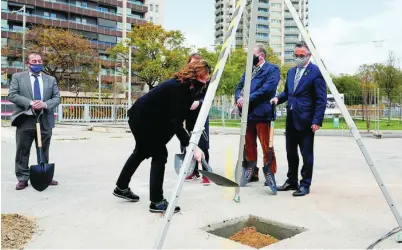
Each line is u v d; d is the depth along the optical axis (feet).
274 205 13.48
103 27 219.41
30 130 15.80
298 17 10.96
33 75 16.10
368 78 91.15
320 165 23.02
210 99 8.89
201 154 10.67
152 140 12.60
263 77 17.01
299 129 15.10
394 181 17.92
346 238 10.15
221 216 12.15
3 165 22.31
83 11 210.38
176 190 8.18
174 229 10.87
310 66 15.16
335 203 13.73
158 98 12.32
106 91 151.64
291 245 9.65
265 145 17.24
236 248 9.46
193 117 17.12
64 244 9.70
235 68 126.41
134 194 14.14
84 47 137.08
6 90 148.97
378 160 25.58
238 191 13.87
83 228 10.96
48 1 196.75
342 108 10.32
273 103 16.35
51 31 135.54
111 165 22.59
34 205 13.38
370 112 56.90
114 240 10.00
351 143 39.14
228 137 47.65
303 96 15.12
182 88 12.13
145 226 11.17
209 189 16.05
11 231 10.20
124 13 228.84
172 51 135.95
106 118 91.81
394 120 88.89
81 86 145.79
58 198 14.42
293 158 15.93
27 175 16.20
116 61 158.10
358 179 18.37
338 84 152.76
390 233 10.53
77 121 89.92
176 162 14.11
